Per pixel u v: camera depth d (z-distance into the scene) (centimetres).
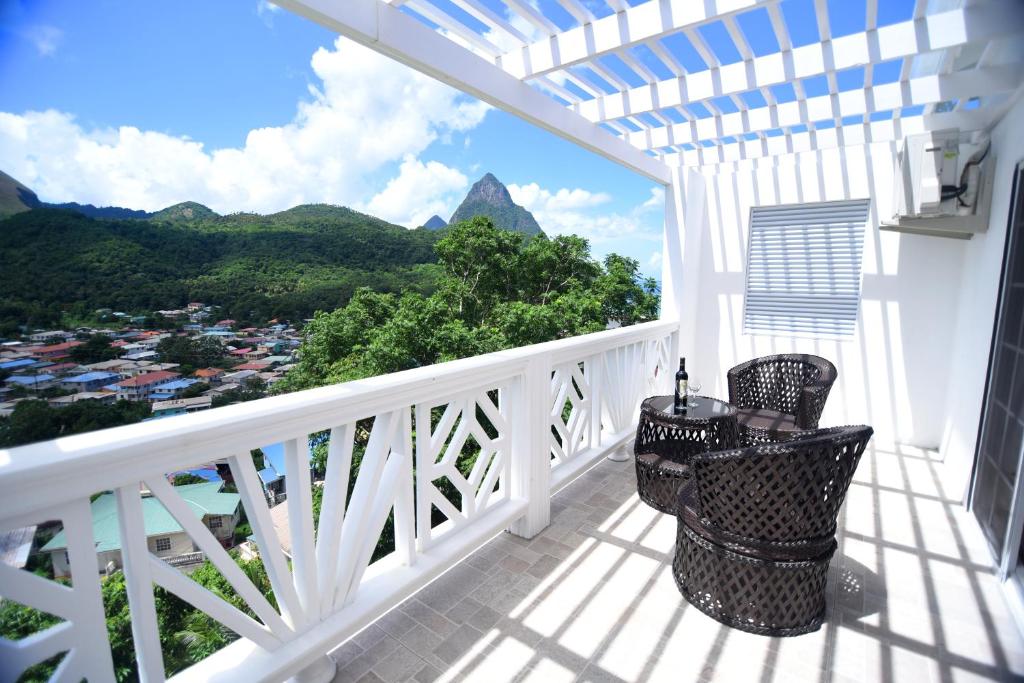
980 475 292
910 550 263
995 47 265
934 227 345
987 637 198
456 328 1714
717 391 543
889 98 331
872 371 461
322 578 174
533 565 247
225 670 151
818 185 471
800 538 191
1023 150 268
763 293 512
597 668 182
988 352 294
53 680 117
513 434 269
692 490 233
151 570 129
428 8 235
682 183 500
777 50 289
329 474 174
